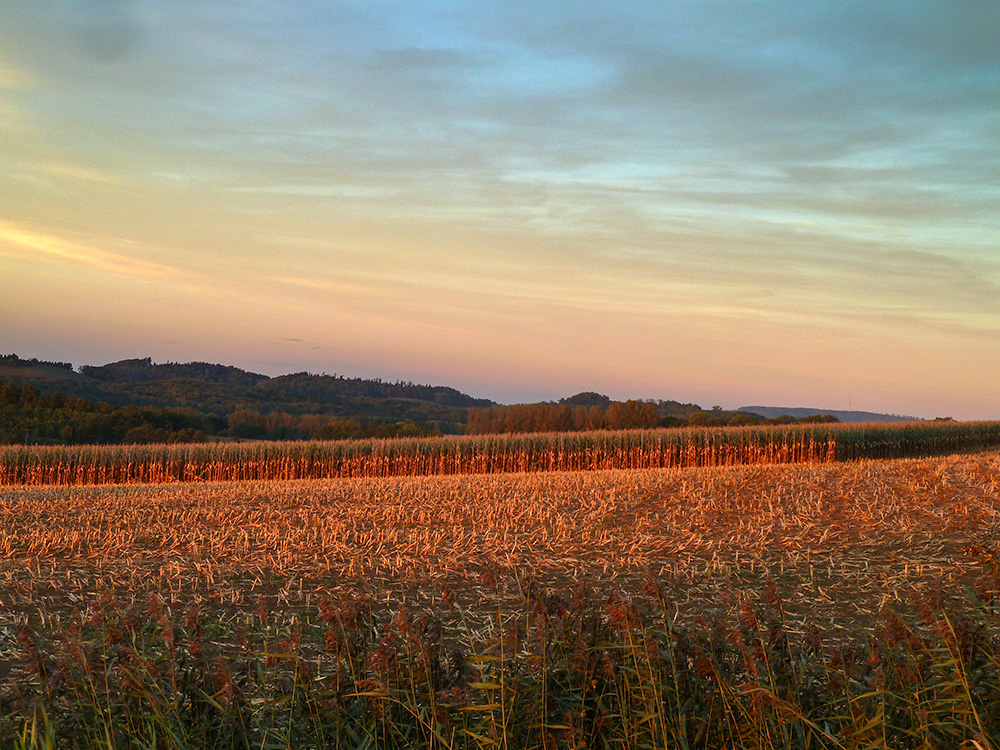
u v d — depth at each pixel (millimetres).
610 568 11695
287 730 4809
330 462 39062
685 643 4816
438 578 11141
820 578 10773
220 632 8547
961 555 11453
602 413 74875
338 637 5059
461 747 4586
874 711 4559
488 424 76750
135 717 4582
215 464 37594
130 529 15633
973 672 4500
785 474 20266
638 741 4539
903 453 49125
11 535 14797
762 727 4336
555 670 4836
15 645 7805
